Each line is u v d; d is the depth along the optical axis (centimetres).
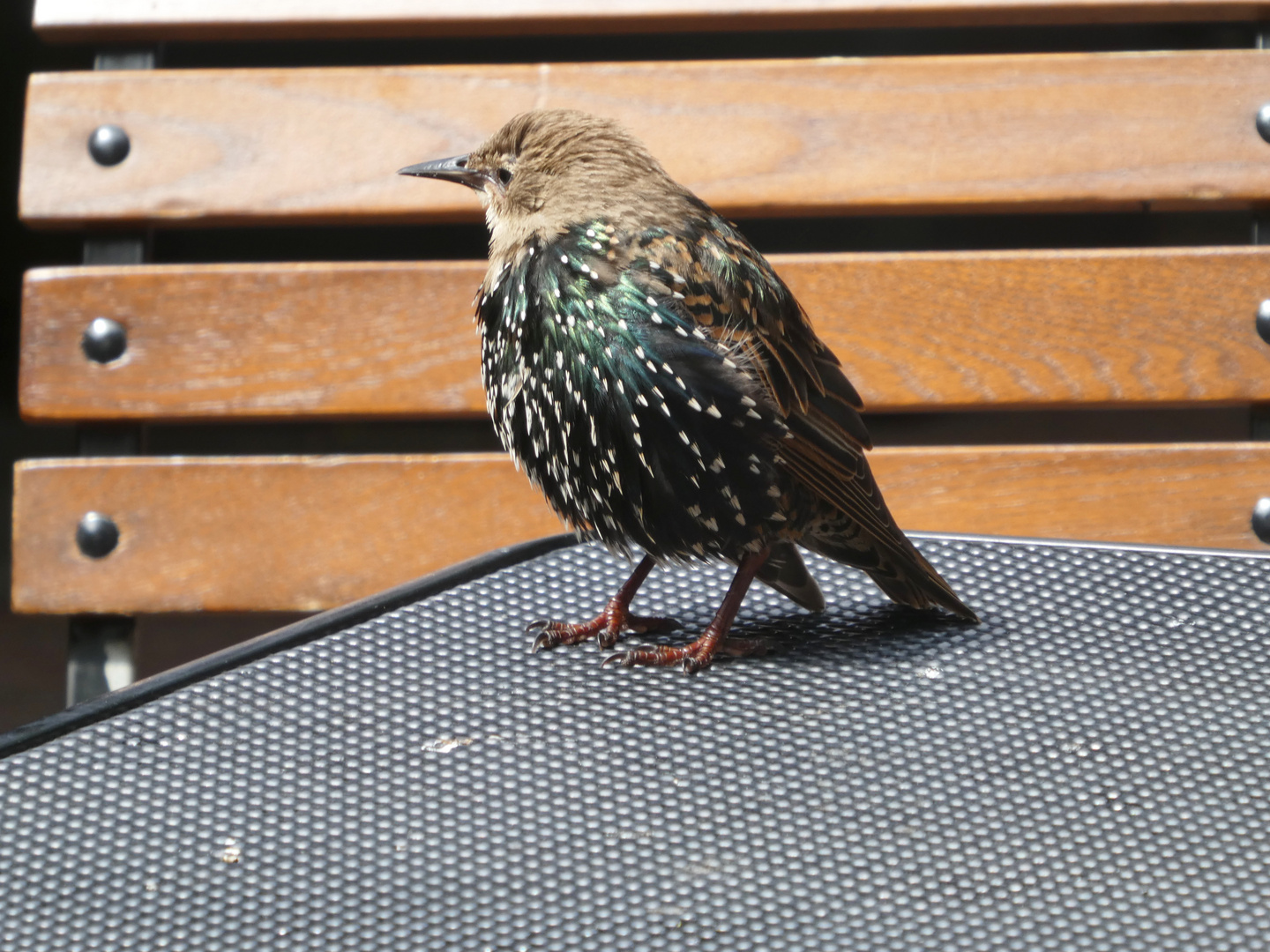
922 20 302
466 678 197
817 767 168
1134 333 300
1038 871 144
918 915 137
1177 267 298
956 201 301
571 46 532
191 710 184
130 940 136
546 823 156
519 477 307
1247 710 178
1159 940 132
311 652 204
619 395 212
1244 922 135
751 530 217
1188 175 297
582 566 240
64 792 163
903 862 147
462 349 306
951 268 301
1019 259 300
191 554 307
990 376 302
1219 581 218
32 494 306
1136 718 177
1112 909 137
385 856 150
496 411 230
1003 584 221
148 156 304
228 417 308
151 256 315
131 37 308
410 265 306
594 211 220
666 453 213
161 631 619
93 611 307
